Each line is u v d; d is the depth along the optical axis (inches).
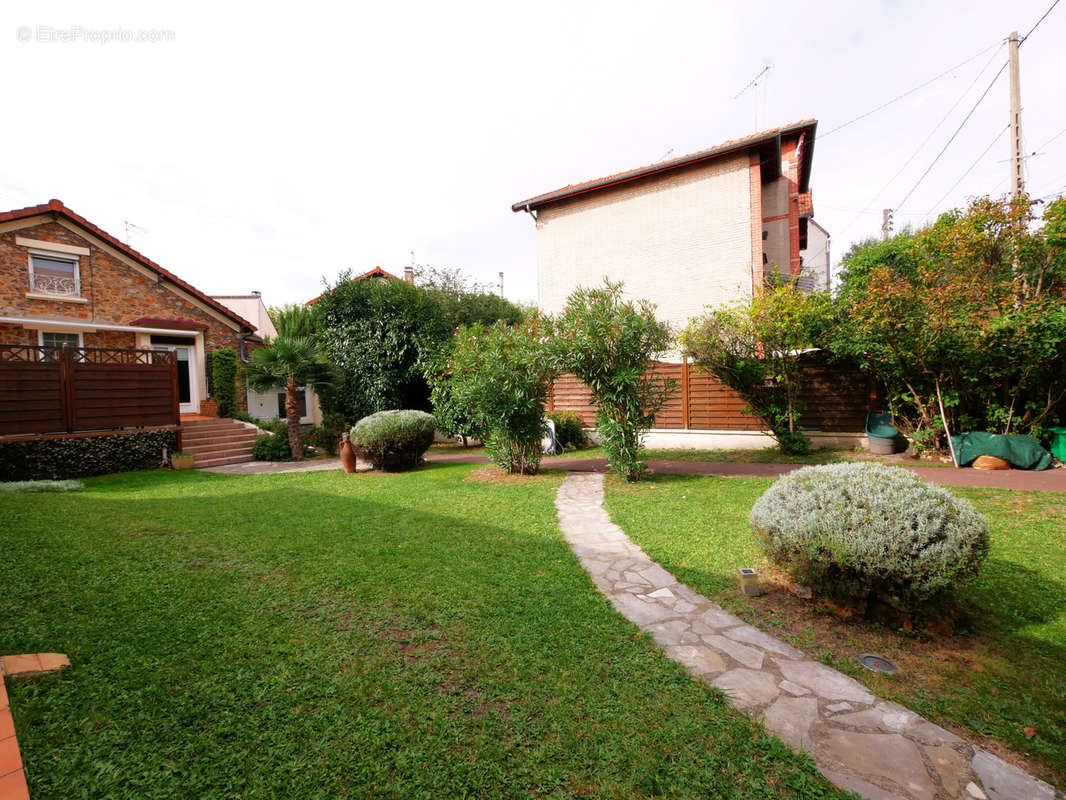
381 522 224.2
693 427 460.8
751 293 547.8
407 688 98.2
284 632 120.1
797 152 621.3
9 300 478.9
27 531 193.3
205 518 229.6
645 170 593.6
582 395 529.3
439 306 644.7
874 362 354.3
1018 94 418.6
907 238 518.3
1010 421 325.4
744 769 78.9
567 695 96.9
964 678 103.8
